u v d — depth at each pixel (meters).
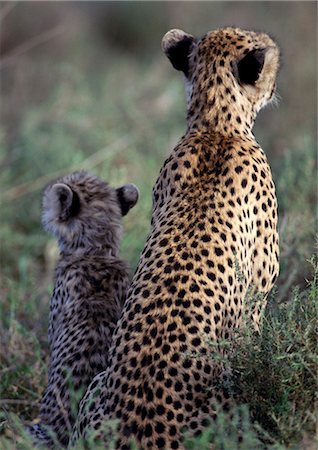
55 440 8.95
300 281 11.92
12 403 10.79
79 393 9.34
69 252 11.35
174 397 8.27
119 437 8.21
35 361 11.44
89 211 11.30
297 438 8.23
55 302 10.99
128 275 10.95
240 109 9.84
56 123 18.69
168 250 8.81
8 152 17.98
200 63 9.92
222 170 9.29
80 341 10.12
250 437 7.91
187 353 8.23
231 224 9.02
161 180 9.55
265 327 8.75
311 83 20.61
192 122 9.88
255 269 9.40
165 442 8.15
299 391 8.49
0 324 12.09
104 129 18.75
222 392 8.52
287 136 19.27
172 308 8.50
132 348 8.44
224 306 8.70
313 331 8.73
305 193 14.05
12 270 14.63
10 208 15.82
